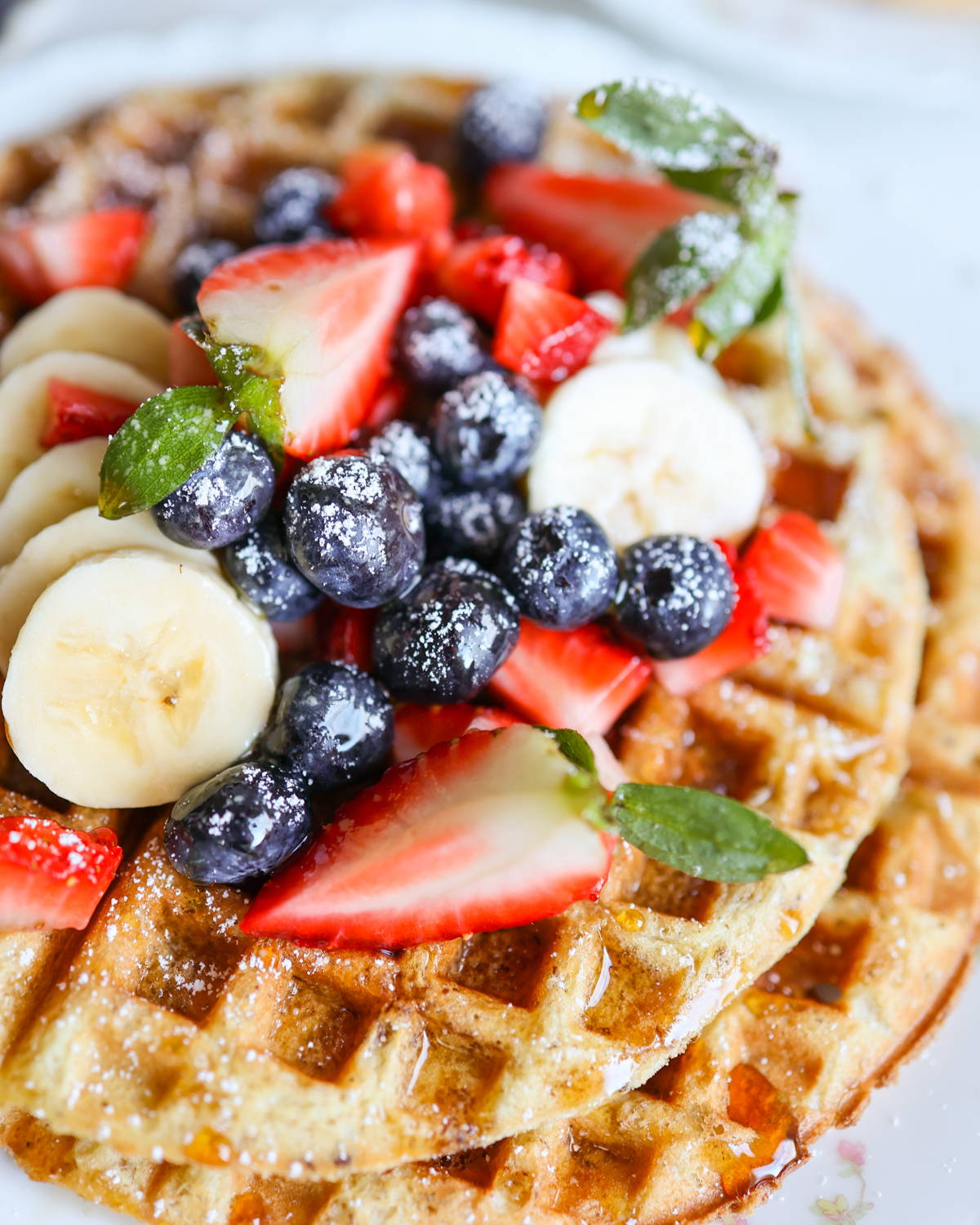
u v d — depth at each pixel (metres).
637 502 0.29
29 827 0.26
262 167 0.34
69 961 0.27
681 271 0.29
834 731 0.29
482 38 0.35
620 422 0.29
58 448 0.28
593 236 0.32
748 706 0.29
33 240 0.31
